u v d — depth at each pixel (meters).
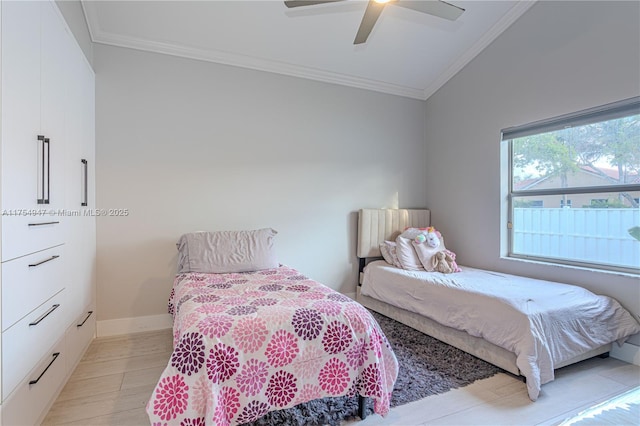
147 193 2.89
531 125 3.01
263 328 1.49
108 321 2.78
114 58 2.79
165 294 2.95
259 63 3.27
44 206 1.70
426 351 2.46
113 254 2.79
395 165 4.00
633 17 2.29
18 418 1.40
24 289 1.47
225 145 3.17
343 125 3.71
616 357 2.35
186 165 3.02
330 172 3.64
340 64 3.46
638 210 2.37
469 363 2.27
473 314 2.34
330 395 1.58
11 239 1.37
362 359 1.64
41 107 1.68
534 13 2.93
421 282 2.84
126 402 1.82
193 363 1.35
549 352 1.98
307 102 3.53
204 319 1.50
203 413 1.32
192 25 2.77
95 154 2.72
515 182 3.25
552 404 1.80
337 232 3.68
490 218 3.38
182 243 2.75
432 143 4.10
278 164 3.39
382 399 1.60
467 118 3.61
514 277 2.88
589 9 2.54
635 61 2.29
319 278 3.59
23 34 1.49
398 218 3.89
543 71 2.87
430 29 3.10
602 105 2.47
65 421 1.65
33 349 1.54
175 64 2.99
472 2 2.85
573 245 2.78
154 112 2.92
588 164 2.66
